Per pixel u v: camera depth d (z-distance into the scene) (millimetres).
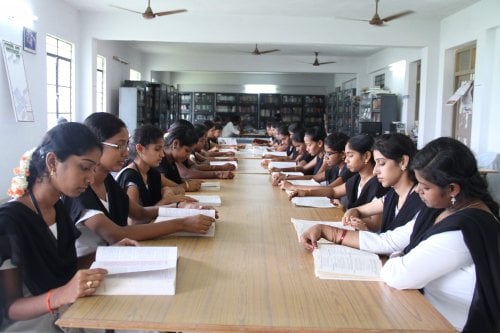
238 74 16234
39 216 1403
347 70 13180
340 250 1688
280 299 1304
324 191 3057
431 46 8547
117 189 2141
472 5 7355
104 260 1434
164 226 1907
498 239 1356
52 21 7078
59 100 7715
